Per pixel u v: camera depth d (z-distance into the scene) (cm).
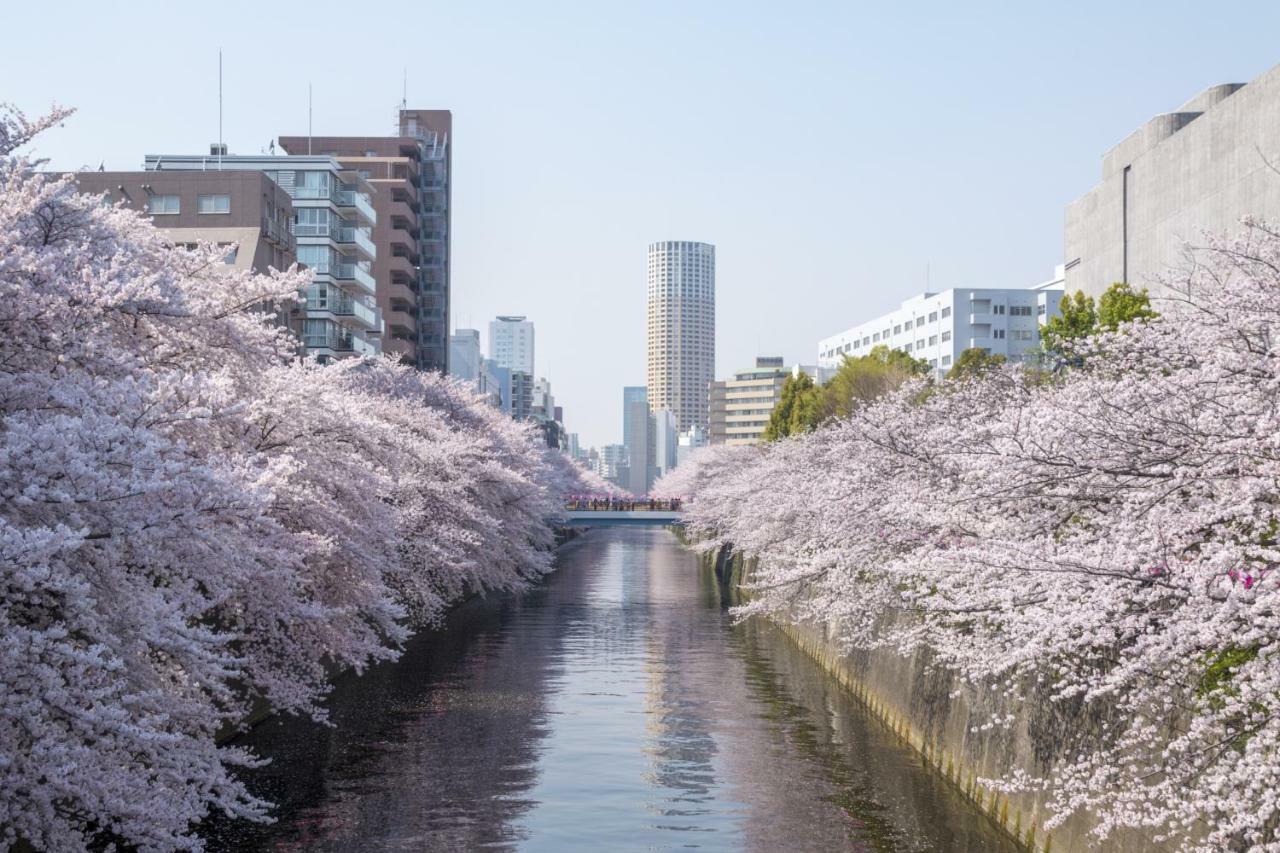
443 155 12650
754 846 2039
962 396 2498
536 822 2181
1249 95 5934
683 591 7250
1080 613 1104
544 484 8431
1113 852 1533
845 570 2614
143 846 1252
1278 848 1001
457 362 16362
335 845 2027
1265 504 1101
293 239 7225
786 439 6344
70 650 1062
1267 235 1403
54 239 1529
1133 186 7550
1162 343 1412
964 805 2248
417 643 4606
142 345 1658
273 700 2092
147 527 1157
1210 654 1116
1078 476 1252
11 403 1293
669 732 2959
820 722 3088
